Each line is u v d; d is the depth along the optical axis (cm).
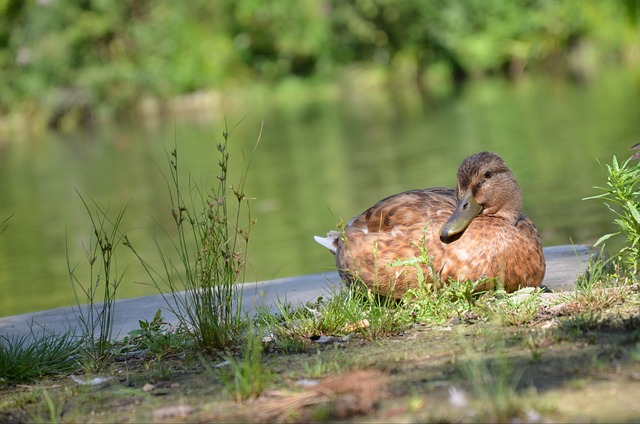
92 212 1844
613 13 3875
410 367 560
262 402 522
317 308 753
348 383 520
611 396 474
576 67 3791
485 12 4038
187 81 3869
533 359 543
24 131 3719
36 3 3866
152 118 3656
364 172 1931
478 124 2459
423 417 465
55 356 692
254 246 1388
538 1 3991
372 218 804
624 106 2438
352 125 2770
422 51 4041
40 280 1340
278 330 693
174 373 622
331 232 867
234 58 4016
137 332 720
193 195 1909
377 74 3972
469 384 509
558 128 2211
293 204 1686
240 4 4047
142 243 1530
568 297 721
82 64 3862
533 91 3105
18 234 1709
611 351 548
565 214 1380
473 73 4047
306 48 4053
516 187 777
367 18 4062
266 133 2808
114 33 3938
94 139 3175
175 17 3959
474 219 764
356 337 676
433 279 742
